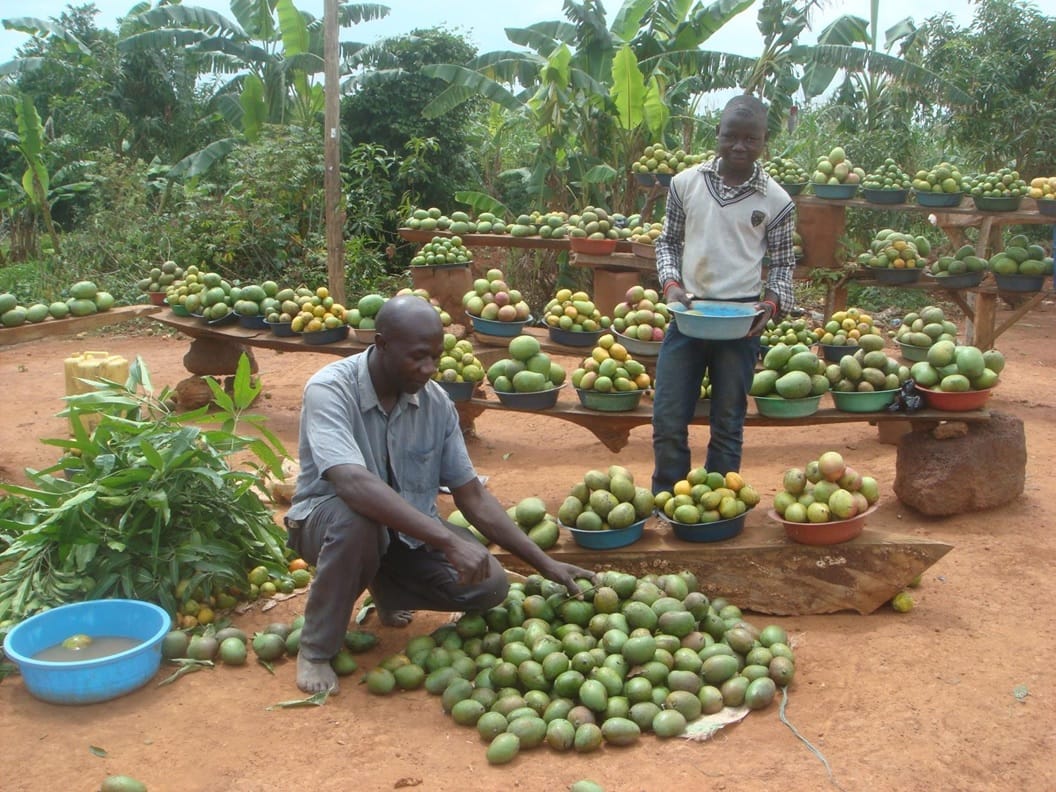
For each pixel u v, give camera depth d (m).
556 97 12.15
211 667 3.89
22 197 17.31
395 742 3.34
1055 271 7.59
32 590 4.07
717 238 4.76
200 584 4.32
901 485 5.66
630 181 12.95
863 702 3.56
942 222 9.56
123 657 3.57
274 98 16.11
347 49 16.69
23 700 3.62
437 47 16.27
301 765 3.19
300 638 3.76
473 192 13.41
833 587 4.27
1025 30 13.53
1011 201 7.75
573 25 13.42
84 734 3.37
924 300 13.12
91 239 14.70
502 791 3.04
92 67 20.19
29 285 14.12
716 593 4.29
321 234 13.93
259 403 8.51
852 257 8.47
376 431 3.72
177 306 7.98
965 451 5.43
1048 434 7.27
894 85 13.93
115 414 4.81
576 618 3.86
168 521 4.17
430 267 8.09
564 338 6.77
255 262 13.70
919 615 4.31
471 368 6.20
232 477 4.51
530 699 3.44
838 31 12.89
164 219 14.38
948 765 3.15
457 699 3.50
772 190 4.74
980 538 5.25
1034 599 4.47
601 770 3.16
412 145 15.48
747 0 12.70
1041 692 3.62
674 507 4.33
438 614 4.39
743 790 3.02
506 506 5.84
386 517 3.42
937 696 3.59
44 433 7.60
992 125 13.88
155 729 3.41
